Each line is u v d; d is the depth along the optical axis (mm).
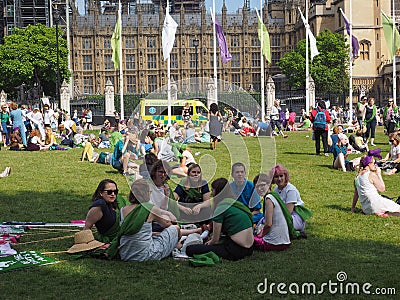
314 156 31281
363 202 15797
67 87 78500
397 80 112250
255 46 143125
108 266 11164
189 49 142125
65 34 136750
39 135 39531
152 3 163000
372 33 117188
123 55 141625
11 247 12555
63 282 10234
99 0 152250
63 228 14266
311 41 66312
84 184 21641
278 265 11141
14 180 22641
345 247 12367
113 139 32562
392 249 12227
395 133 24312
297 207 13250
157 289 9852
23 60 101188
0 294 9656
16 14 132500
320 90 110062
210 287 9953
